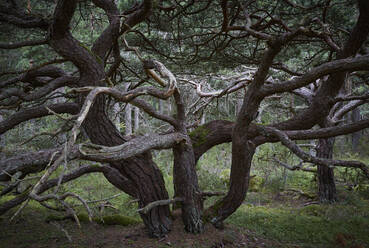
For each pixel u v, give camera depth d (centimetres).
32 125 1170
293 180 1411
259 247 585
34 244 576
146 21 643
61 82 562
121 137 568
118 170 570
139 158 562
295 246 620
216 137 646
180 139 539
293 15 577
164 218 580
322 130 514
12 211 850
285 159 1310
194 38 761
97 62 539
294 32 394
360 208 956
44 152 377
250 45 796
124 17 542
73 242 585
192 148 593
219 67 884
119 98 425
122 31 551
